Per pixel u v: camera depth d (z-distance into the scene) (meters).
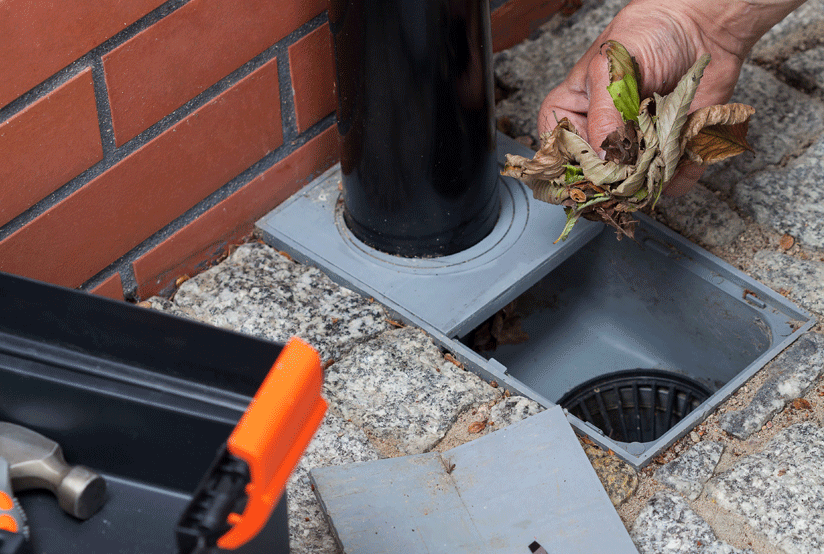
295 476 1.43
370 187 1.66
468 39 1.49
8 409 1.03
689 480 1.42
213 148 1.67
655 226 1.79
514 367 1.92
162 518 0.99
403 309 1.66
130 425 0.98
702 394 1.84
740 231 1.79
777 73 2.06
